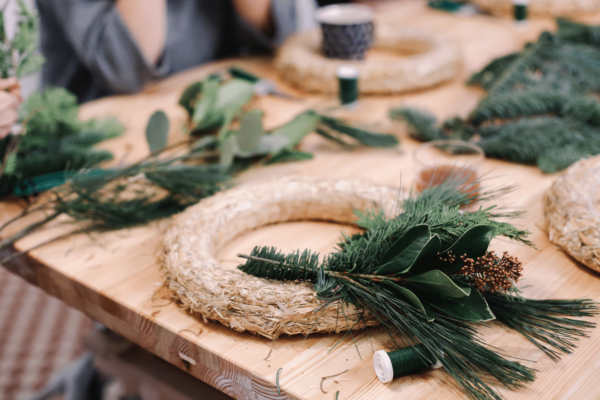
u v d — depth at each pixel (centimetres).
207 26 121
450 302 54
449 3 130
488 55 109
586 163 72
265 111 96
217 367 60
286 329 59
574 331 57
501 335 59
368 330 61
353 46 100
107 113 97
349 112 95
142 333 66
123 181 77
